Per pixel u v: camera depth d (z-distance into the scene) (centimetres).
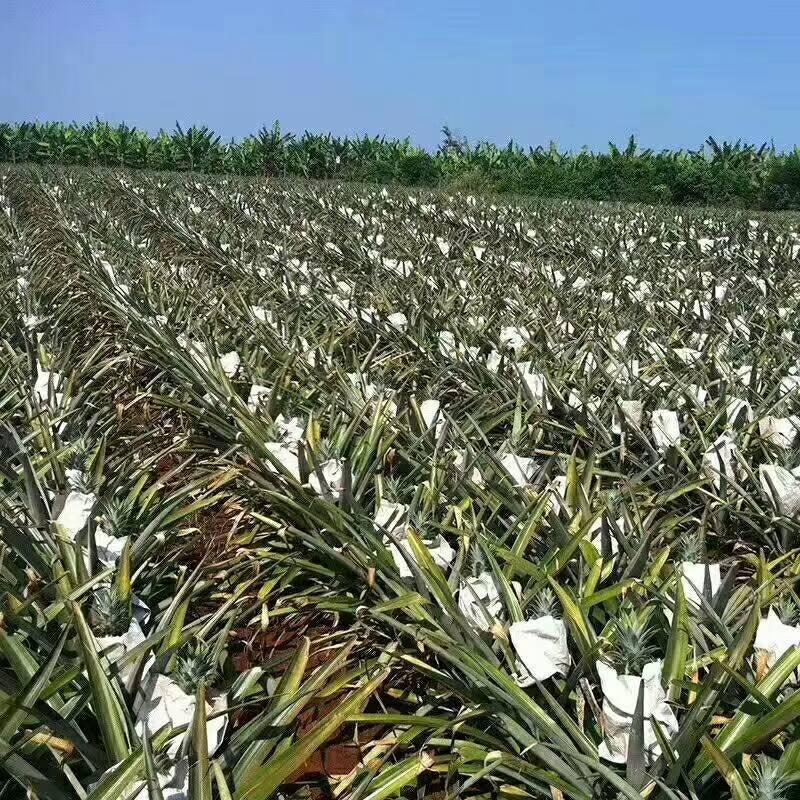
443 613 269
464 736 263
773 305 750
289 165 3519
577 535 281
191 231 1190
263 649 347
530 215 1491
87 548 296
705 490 368
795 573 293
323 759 287
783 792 208
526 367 494
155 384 593
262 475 378
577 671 237
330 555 326
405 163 3306
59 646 218
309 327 631
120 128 3612
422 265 930
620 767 229
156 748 219
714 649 254
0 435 402
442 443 383
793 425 404
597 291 808
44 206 1540
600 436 427
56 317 688
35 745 217
